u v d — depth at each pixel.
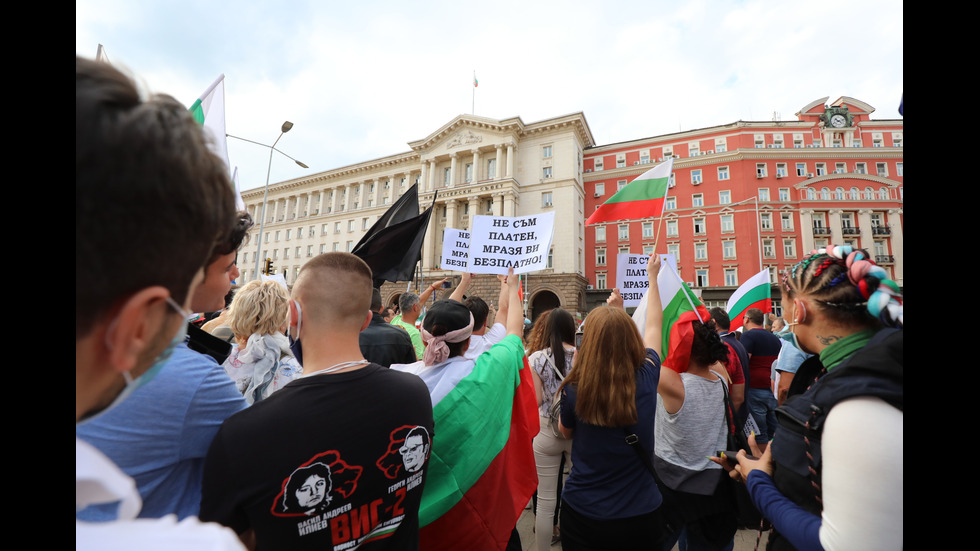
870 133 32.12
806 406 1.15
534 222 3.97
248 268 49.22
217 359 1.65
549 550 2.67
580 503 1.98
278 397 1.06
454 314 1.88
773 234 30.59
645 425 1.96
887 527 0.84
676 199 33.12
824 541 0.96
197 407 1.07
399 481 1.16
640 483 1.93
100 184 0.39
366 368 1.21
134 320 0.46
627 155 35.12
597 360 1.94
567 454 3.14
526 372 2.33
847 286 1.13
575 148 33.56
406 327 4.02
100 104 0.40
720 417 2.32
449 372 1.84
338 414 1.07
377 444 1.11
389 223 4.50
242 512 0.97
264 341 2.12
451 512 1.66
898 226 29.97
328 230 43.72
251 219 1.39
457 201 35.47
